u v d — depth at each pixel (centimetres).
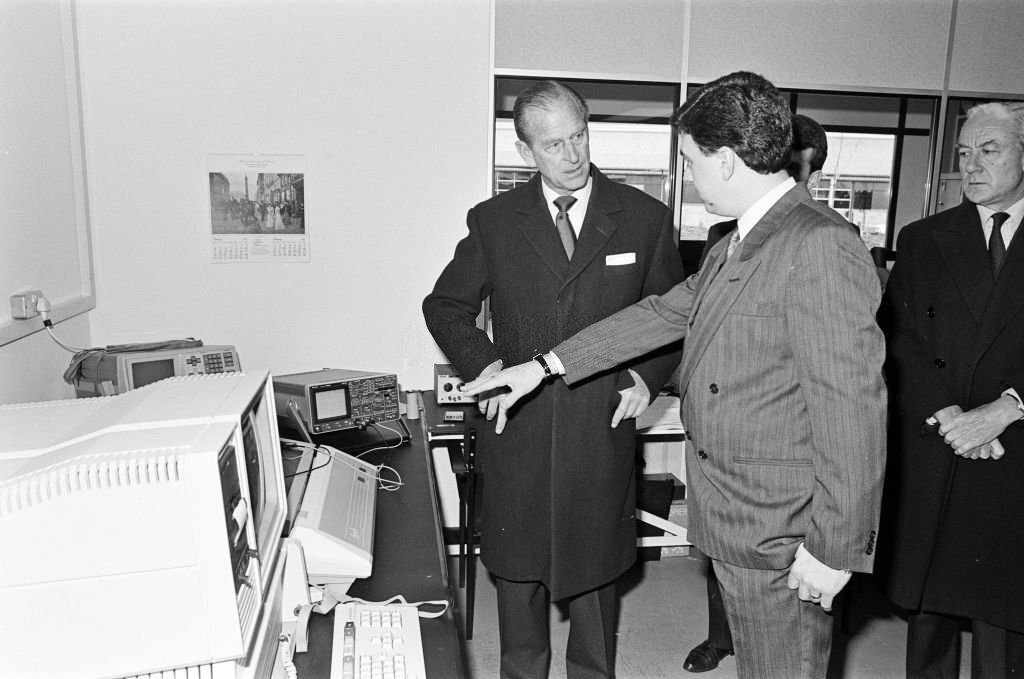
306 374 249
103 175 292
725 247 141
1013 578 186
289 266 311
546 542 176
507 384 162
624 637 268
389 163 313
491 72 314
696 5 321
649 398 178
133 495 83
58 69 263
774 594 132
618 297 175
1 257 216
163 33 290
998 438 184
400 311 322
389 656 110
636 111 330
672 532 298
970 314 189
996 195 183
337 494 153
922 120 346
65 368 265
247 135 301
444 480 339
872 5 329
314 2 299
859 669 246
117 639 85
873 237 352
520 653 189
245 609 92
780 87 331
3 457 94
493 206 181
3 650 83
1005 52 339
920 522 194
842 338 117
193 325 307
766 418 128
